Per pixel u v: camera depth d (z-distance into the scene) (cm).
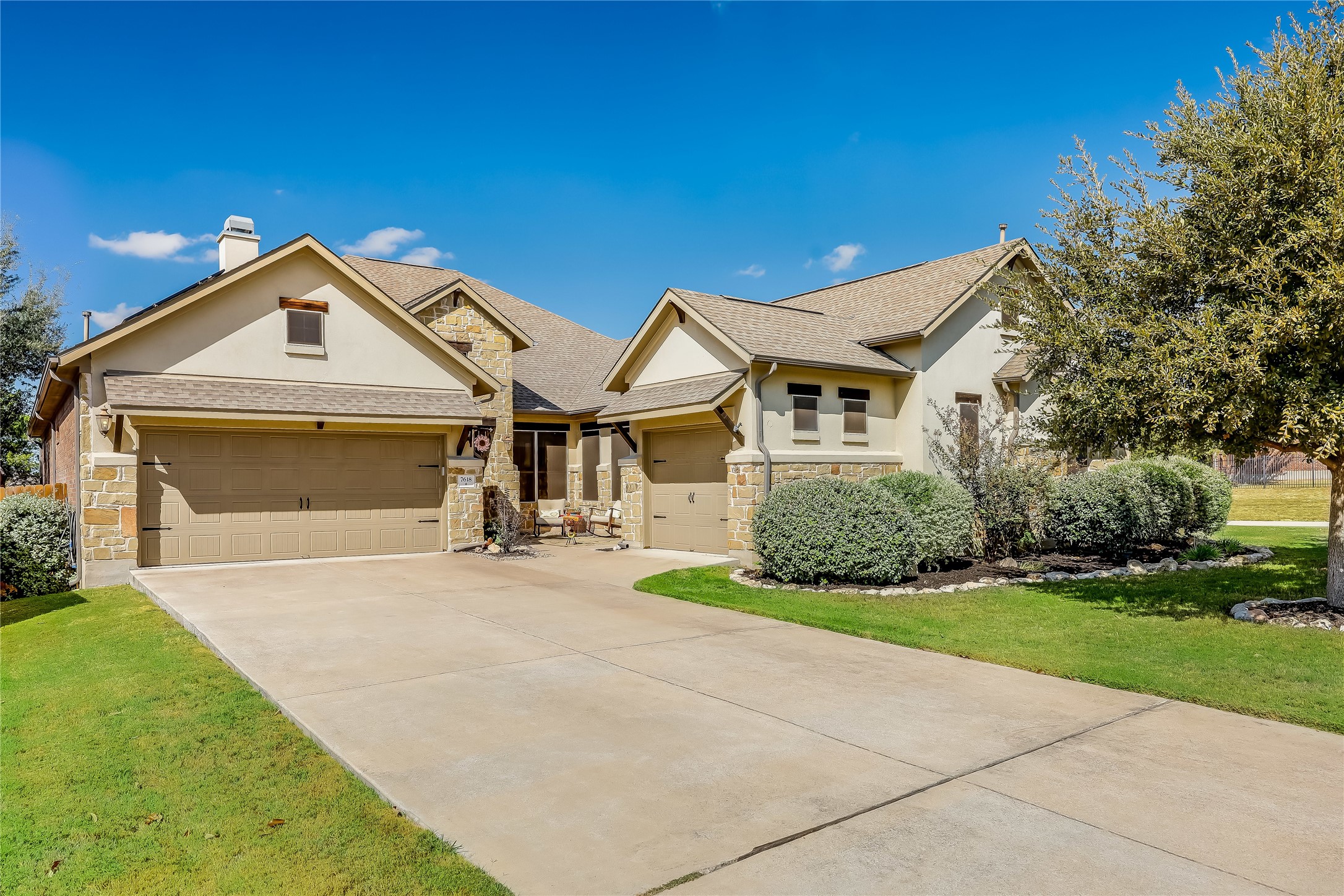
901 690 705
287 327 1538
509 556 1633
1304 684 705
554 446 2217
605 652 836
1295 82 830
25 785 518
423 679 734
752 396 1482
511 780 506
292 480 1544
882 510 1217
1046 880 386
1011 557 1513
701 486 1659
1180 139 926
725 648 857
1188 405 818
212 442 1468
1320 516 2498
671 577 1341
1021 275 1079
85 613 1114
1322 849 417
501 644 871
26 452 3241
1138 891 376
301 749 572
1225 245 868
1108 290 951
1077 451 1023
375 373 1630
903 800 477
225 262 1691
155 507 1419
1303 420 801
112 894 385
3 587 1304
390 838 435
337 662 791
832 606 1089
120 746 583
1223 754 552
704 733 593
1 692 750
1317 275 771
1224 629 916
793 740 578
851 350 1681
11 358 2969
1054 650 837
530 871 396
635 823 447
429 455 1695
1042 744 571
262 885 390
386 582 1288
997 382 1848
